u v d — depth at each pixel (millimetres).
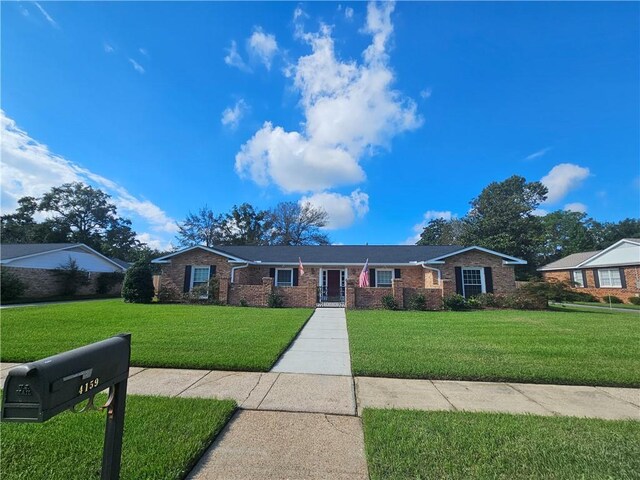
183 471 2648
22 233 40219
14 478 2535
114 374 1982
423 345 7281
